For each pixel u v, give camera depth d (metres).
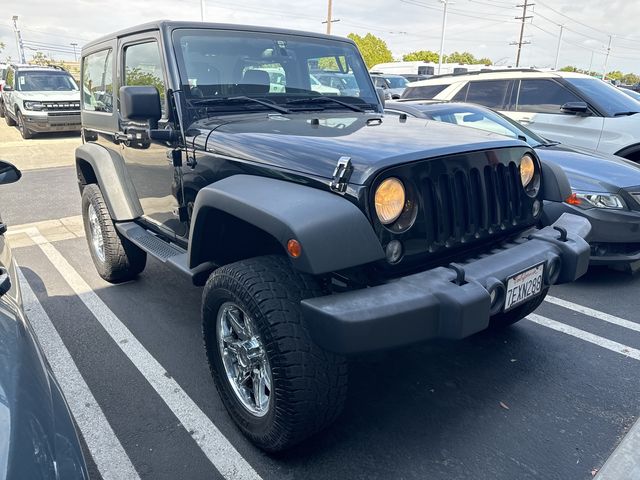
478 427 2.59
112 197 3.83
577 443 2.47
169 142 3.04
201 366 3.17
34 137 13.93
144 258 4.30
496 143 2.50
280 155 2.35
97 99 4.24
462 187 2.34
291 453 2.42
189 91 2.98
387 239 2.07
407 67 21.86
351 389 2.91
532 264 2.32
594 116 6.73
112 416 2.70
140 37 3.30
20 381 1.44
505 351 3.29
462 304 1.94
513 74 7.61
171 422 2.66
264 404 2.38
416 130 2.73
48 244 5.66
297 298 2.14
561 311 3.88
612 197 4.12
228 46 3.21
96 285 4.44
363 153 2.15
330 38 3.75
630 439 2.47
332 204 2.00
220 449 2.46
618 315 3.82
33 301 4.11
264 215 2.04
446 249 2.28
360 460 2.37
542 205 2.83
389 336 1.91
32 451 1.26
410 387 2.93
